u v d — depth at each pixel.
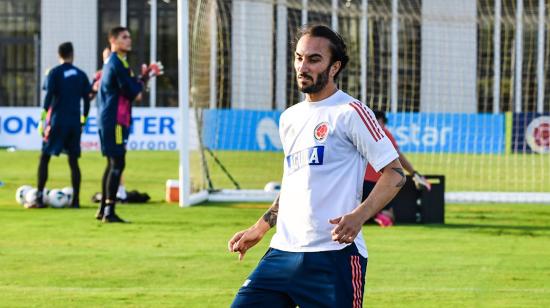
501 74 51.78
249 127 40.22
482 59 51.38
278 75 45.75
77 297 14.73
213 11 33.53
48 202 27.72
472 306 14.29
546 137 42.69
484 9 50.09
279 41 45.50
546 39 48.97
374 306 14.23
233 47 45.97
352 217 8.31
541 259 18.98
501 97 51.78
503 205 30.75
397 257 19.02
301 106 8.91
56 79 26.66
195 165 31.20
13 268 17.36
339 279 8.54
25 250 19.48
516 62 48.91
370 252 19.69
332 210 8.64
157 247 20.00
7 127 52.38
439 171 41.34
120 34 22.95
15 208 27.42
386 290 15.50
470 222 25.69
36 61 58.69
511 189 36.00
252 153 46.22
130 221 24.48
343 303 8.51
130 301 14.45
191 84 30.56
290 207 8.81
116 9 58.81
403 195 25.20
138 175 38.59
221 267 17.61
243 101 45.97
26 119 52.41
